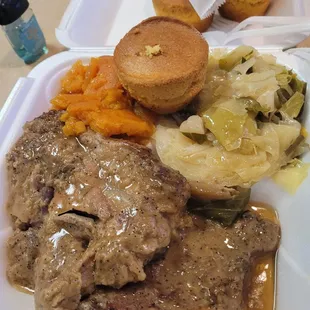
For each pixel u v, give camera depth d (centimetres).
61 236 18
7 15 28
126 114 22
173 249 19
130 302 17
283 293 18
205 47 21
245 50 23
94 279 17
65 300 16
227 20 32
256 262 19
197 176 20
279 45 25
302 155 21
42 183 20
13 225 21
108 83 23
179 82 20
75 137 21
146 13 33
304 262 18
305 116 22
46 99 25
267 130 21
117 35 32
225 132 20
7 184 22
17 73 31
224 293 17
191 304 17
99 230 17
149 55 21
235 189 20
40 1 36
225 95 22
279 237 20
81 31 30
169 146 21
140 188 18
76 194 19
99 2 32
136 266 16
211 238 19
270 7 31
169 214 18
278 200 20
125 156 19
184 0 29
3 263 20
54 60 26
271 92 21
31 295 19
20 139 22
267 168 20
